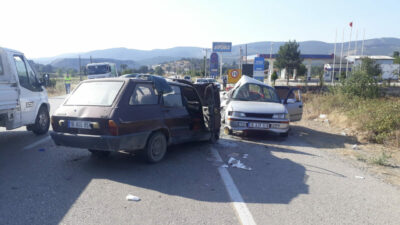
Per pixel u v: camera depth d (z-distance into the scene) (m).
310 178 5.57
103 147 5.17
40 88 8.47
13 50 7.42
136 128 5.43
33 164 5.66
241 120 8.90
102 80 5.98
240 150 7.61
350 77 17.69
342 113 13.11
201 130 7.61
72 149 6.88
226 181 5.14
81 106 5.52
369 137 9.55
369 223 3.82
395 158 7.47
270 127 8.87
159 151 6.12
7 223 3.41
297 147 8.35
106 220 3.57
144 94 5.89
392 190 5.13
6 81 6.65
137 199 4.20
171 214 3.80
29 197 4.14
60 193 4.34
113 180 4.97
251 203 4.27
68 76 30.42
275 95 10.43
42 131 8.52
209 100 7.91
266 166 6.25
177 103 6.83
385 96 17.34
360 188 5.15
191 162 6.26
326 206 4.30
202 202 4.23
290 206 4.23
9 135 8.41
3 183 4.63
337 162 6.88
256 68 24.19
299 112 11.50
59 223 3.46
